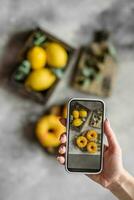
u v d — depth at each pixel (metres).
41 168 1.35
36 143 1.35
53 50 1.27
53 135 1.30
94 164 0.77
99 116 0.77
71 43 1.35
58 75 1.28
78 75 1.33
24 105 1.34
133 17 1.37
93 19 1.36
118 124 1.37
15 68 1.32
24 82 1.29
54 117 1.31
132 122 1.38
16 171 1.34
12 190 1.34
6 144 1.34
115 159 0.77
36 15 1.34
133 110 1.38
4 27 1.33
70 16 1.35
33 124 1.34
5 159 1.34
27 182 1.35
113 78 1.35
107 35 1.35
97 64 1.34
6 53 1.33
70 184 1.36
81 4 1.35
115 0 1.36
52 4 1.35
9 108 1.34
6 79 1.33
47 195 1.36
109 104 1.37
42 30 1.29
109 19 1.36
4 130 1.34
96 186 1.38
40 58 1.27
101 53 1.34
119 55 1.36
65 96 1.35
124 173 0.78
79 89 1.34
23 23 1.34
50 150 1.33
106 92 1.35
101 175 0.79
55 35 1.35
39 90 1.29
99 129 0.77
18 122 1.34
